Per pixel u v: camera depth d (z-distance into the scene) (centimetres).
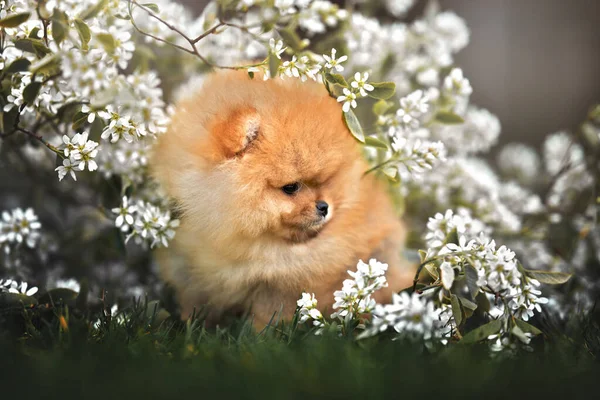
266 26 133
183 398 115
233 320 133
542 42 206
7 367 118
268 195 128
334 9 142
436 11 160
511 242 149
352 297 126
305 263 131
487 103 209
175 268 134
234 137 126
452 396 115
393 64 155
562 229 146
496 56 209
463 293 137
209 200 128
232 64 141
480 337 124
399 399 115
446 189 153
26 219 138
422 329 124
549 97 204
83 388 116
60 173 129
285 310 132
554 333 132
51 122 137
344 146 130
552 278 127
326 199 129
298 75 130
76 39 128
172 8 145
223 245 129
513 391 116
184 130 130
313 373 118
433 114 147
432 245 128
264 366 119
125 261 146
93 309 137
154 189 136
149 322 130
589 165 149
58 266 147
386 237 136
